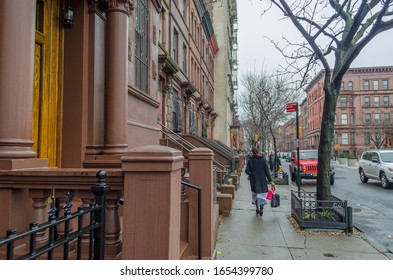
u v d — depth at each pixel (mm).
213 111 32062
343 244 6188
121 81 5637
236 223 7852
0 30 3371
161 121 13781
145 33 8477
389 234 7340
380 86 64438
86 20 5281
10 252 1585
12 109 3332
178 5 17703
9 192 3094
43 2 4863
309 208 7711
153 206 2473
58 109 5098
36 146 4633
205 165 4949
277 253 5586
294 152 19328
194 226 4852
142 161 2477
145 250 2453
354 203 12008
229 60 44594
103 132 5520
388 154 17719
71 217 2102
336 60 7988
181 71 17562
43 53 4816
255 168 8789
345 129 64688
